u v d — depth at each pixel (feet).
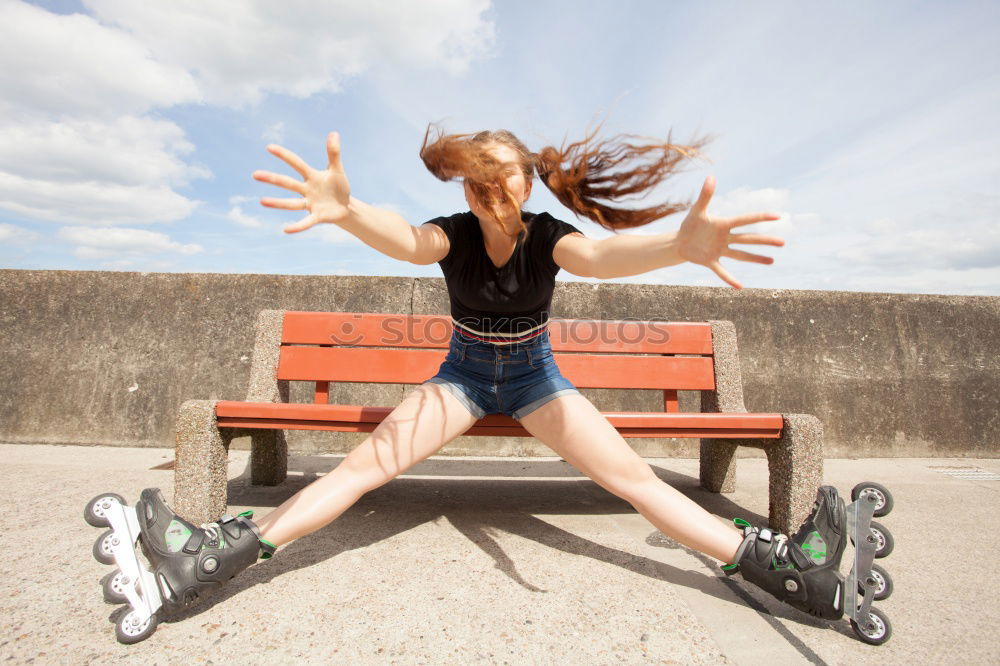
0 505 8.02
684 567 6.29
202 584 4.76
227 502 8.38
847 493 9.79
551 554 6.57
